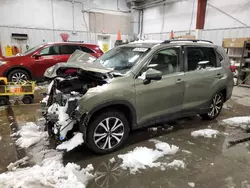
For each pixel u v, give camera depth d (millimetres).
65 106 2578
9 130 3557
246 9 8469
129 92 2793
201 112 3871
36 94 6168
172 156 2857
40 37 11164
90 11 12523
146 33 13992
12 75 6789
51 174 2363
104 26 13219
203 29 10055
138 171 2502
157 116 3213
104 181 2307
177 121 4188
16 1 10258
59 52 7477
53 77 3195
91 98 2521
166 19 12359
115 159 2742
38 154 2818
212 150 3055
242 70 8164
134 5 13930
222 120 4301
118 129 2898
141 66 2969
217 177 2428
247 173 2514
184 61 3424
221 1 9336
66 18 11820
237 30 8836
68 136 2682
